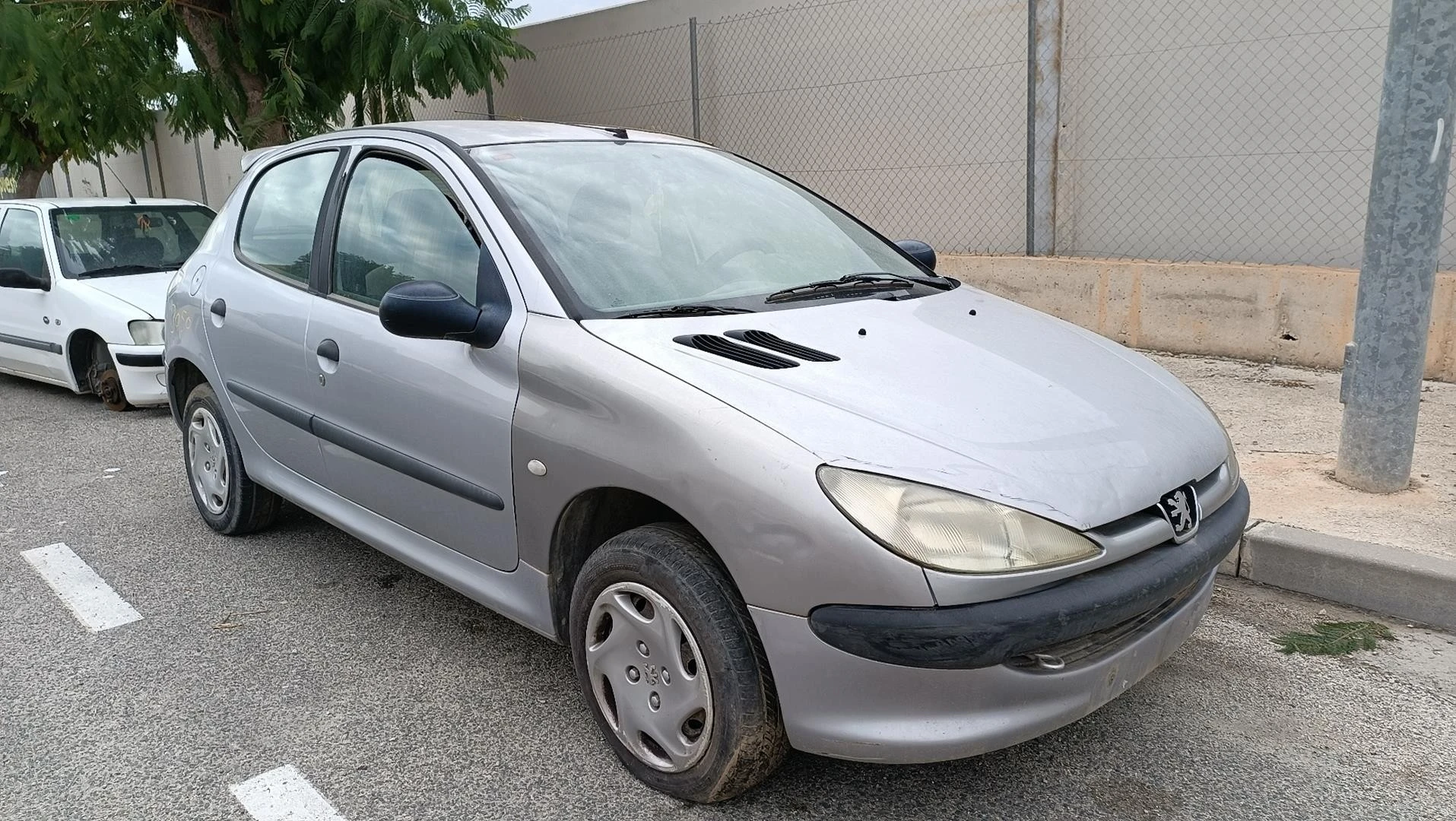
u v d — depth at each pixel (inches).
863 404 96.0
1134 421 104.3
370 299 134.9
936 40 320.8
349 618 146.7
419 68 348.8
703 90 382.0
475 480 116.3
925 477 87.9
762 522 89.0
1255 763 107.9
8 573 166.4
